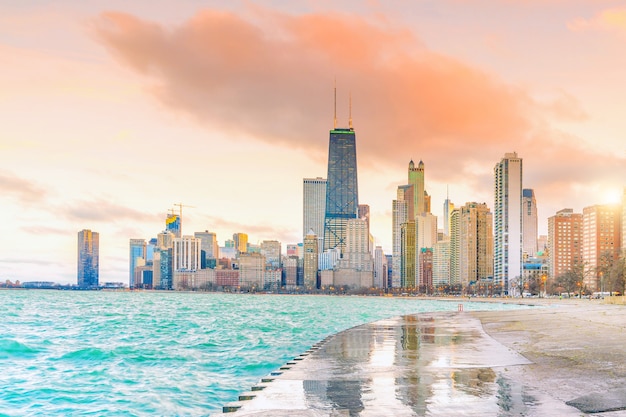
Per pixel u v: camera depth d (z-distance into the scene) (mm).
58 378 34250
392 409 13141
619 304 126000
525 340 32625
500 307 196625
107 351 47594
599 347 27484
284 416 12461
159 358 43312
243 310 168375
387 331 42312
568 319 55844
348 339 34875
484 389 15766
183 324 90938
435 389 15891
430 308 196625
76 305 199625
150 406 26750
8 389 30797
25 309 157375
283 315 132000
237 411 13070
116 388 30969
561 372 19047
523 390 15570
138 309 168125
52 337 64375
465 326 48156
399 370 20203
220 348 50688
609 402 13656
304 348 50500
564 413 12383
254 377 34344
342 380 17938
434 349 28094
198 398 28469
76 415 25109
